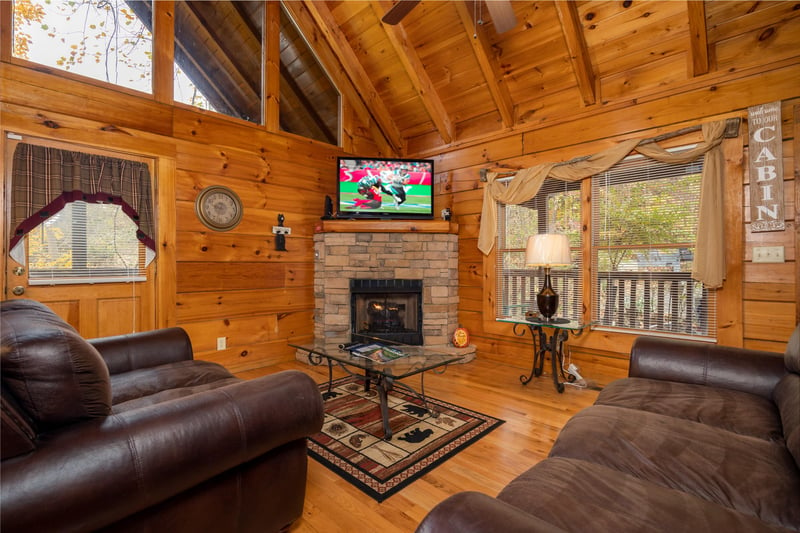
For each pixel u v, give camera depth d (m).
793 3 2.69
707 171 2.94
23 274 2.81
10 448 0.89
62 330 1.10
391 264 4.38
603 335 3.50
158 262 3.38
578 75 3.46
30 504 0.86
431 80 4.47
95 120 3.08
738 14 2.87
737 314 2.87
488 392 3.23
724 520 0.93
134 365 2.20
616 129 3.48
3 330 1.04
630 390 1.84
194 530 1.21
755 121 2.81
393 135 5.18
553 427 2.56
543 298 3.36
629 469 1.20
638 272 3.35
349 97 4.91
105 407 1.13
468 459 2.16
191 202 3.58
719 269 2.87
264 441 1.33
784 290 2.71
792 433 1.23
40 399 1.00
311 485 1.92
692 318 3.10
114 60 3.23
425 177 4.48
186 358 2.44
